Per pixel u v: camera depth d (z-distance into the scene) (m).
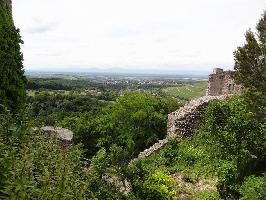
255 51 24.69
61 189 8.58
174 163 24.91
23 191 7.71
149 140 38.03
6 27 16.31
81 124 39.47
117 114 39.53
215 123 25.44
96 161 16.17
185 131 27.97
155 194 17.89
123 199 16.20
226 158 23.39
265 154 22.89
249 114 23.75
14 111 16.48
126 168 17.41
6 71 16.02
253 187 19.92
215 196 20.53
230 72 25.98
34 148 10.16
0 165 8.09
